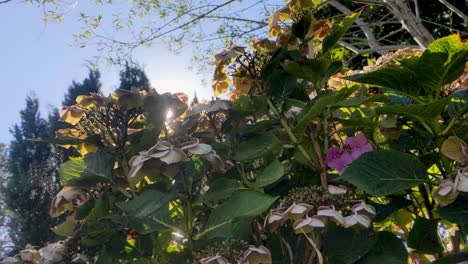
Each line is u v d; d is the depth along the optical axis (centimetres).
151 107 130
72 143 137
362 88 152
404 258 124
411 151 151
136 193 136
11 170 1176
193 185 130
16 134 1304
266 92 143
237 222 116
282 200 129
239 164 142
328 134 142
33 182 966
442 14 757
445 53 117
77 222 142
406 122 138
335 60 154
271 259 118
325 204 111
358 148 134
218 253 110
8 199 967
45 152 1248
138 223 119
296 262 123
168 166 121
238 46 149
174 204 137
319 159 131
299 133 129
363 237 118
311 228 107
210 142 136
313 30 159
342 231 119
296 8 162
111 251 130
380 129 139
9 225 957
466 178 104
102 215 133
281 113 138
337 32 146
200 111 133
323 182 130
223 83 156
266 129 147
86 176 132
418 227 130
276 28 163
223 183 123
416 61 120
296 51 145
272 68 143
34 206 949
